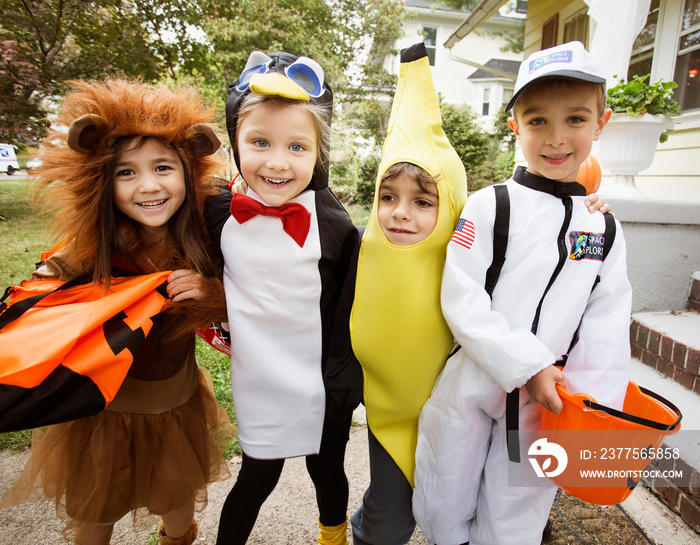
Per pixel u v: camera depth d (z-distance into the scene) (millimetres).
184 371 1510
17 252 5285
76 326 1146
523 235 1323
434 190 1313
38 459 1419
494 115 16406
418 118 1360
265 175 1292
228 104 1383
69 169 1234
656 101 3100
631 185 3256
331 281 1479
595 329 1328
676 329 2543
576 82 1266
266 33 8781
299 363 1463
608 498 1262
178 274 1336
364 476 2180
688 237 2924
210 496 2033
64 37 7785
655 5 4777
